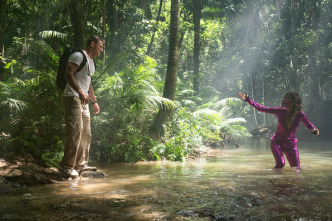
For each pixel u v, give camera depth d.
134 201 2.90
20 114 5.80
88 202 2.87
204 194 3.16
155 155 6.77
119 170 5.29
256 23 24.70
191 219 2.37
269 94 29.86
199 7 16.69
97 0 13.04
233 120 11.98
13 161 4.69
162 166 5.73
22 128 5.70
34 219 2.37
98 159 6.44
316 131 5.03
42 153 5.23
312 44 22.88
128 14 15.70
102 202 2.87
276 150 5.15
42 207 2.70
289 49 22.75
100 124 7.21
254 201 2.85
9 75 8.48
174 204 2.78
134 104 8.00
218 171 4.87
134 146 6.83
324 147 9.23
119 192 3.31
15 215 2.46
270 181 3.84
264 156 7.14
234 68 26.36
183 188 3.49
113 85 8.05
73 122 4.34
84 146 4.74
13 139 5.15
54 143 5.68
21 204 2.80
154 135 7.89
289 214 2.46
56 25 13.74
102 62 11.05
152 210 2.60
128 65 14.12
